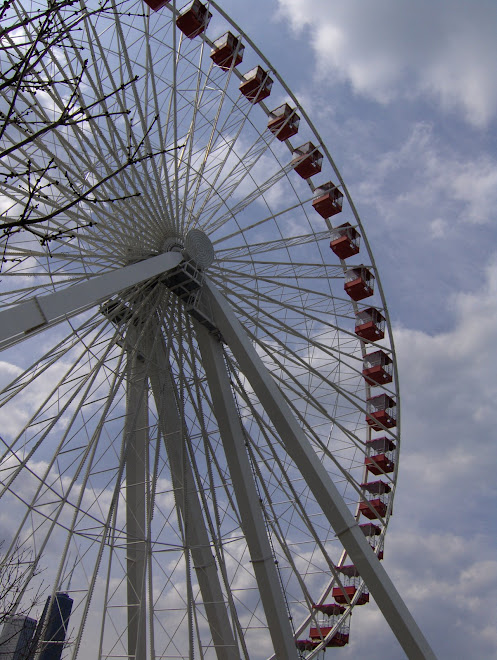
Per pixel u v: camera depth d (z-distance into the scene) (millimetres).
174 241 25578
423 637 22188
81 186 22172
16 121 7957
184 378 26891
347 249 34469
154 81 22812
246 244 28328
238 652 25125
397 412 35875
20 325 12594
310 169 34031
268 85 30984
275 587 23062
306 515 27328
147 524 23719
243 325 28453
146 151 22328
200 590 26109
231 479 24531
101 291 16156
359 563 22766
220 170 26984
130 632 25016
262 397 24750
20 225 7258
